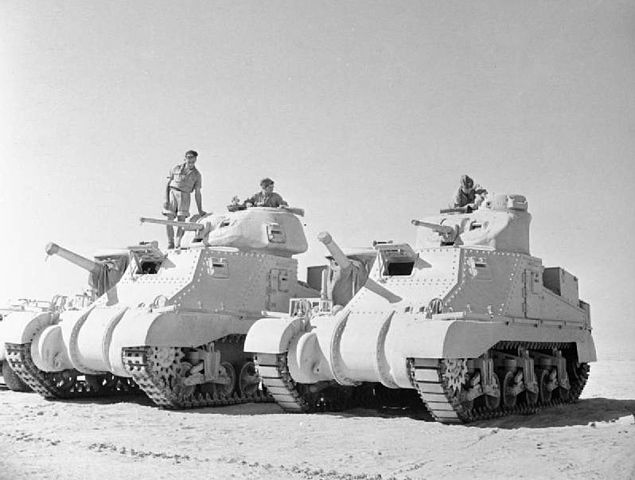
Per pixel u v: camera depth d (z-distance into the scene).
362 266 19.39
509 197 19.56
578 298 21.12
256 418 16.67
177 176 23.09
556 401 19.59
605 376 27.53
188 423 15.90
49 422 15.91
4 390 23.08
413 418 16.77
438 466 11.34
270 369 17.03
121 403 19.53
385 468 11.22
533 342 18.14
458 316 15.48
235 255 20.67
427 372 14.71
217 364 18.88
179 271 20.12
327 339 16.55
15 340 19.69
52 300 21.83
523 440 13.50
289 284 21.80
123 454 12.11
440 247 18.08
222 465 11.27
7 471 10.57
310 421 16.14
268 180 23.14
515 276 17.88
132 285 20.59
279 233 21.67
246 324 19.59
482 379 16.22
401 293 17.42
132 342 17.27
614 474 10.64
